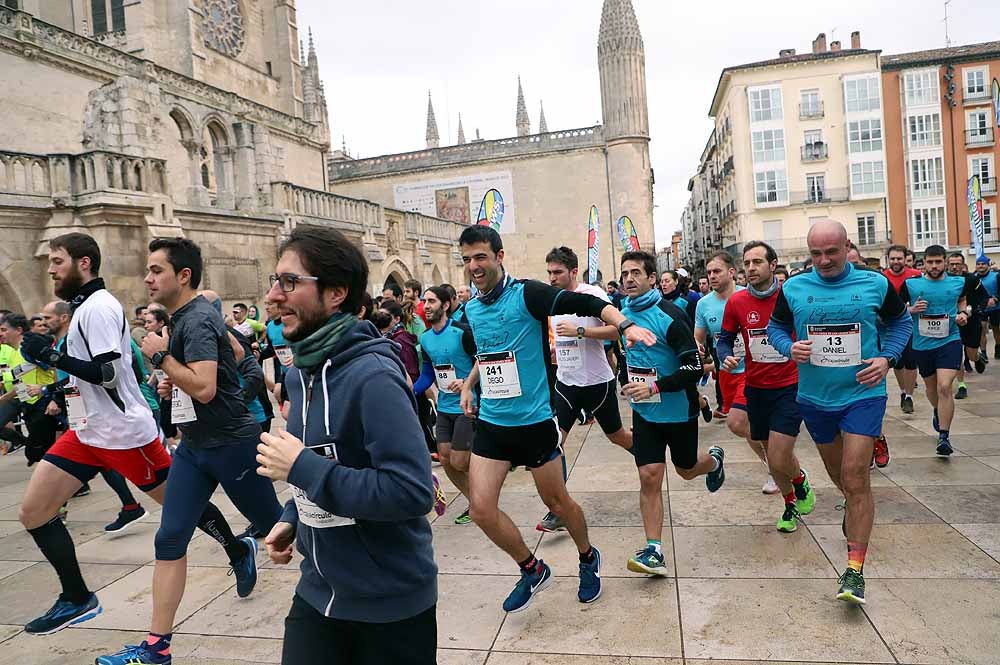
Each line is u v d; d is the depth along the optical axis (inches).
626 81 1454.2
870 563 179.5
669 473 283.0
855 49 1946.4
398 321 317.7
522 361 158.7
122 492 242.7
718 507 233.9
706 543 201.0
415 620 87.4
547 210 1509.6
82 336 160.6
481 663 142.4
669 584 174.4
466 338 224.7
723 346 218.1
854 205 1952.5
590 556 168.9
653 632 150.8
